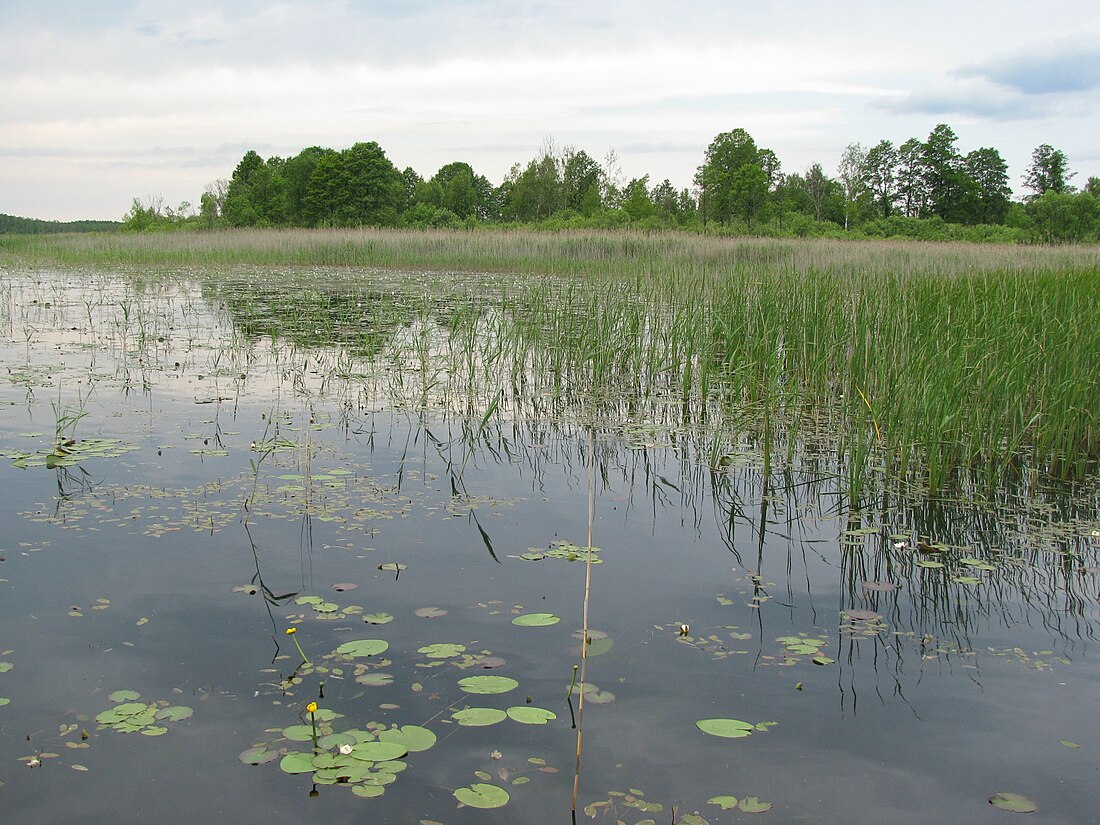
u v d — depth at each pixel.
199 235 26.94
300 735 2.33
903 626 3.08
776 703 2.55
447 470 4.82
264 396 6.53
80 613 3.01
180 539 3.70
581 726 2.41
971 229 41.78
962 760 2.29
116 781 2.15
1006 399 5.23
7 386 6.65
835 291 8.08
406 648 2.81
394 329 9.57
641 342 7.62
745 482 4.78
